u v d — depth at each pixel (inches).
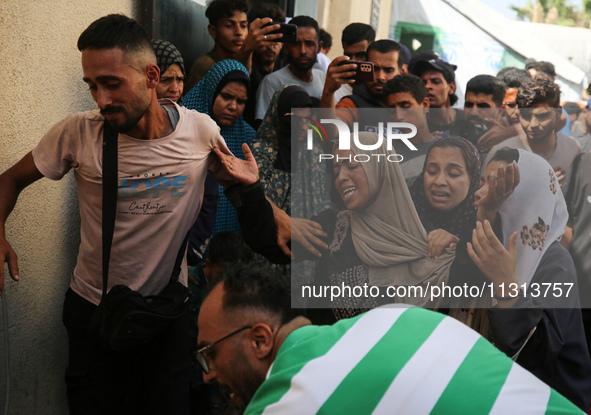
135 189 74.2
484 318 72.4
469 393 50.5
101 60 67.6
